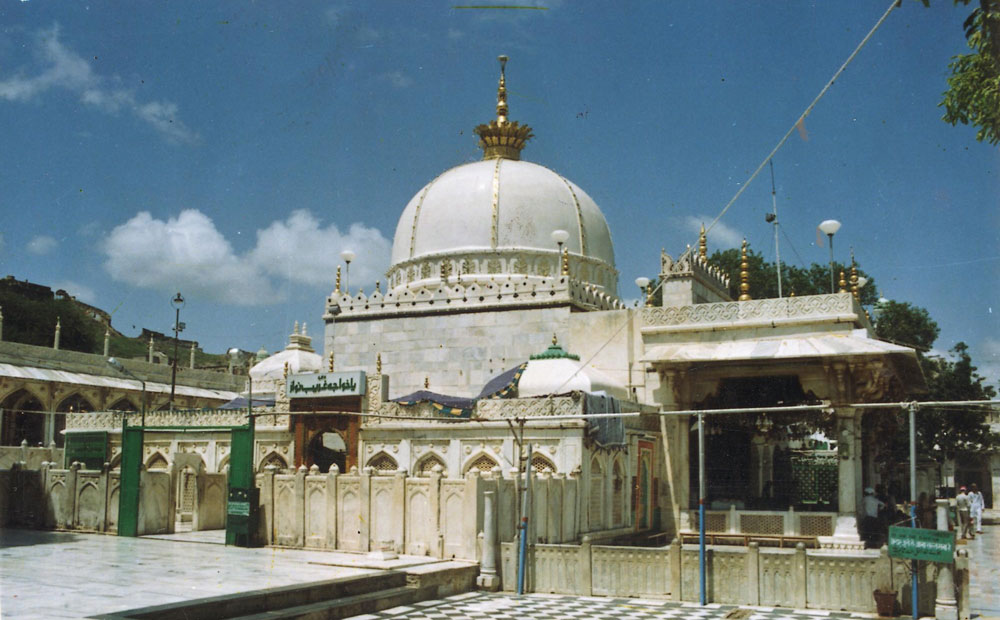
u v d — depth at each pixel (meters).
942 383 48.12
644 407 32.72
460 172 46.53
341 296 41.47
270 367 51.78
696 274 36.16
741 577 20.30
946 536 17.70
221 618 16.27
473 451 29.58
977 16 12.94
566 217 45.06
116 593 17.03
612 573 21.30
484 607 19.59
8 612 14.95
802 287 60.78
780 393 34.28
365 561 21.92
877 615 18.77
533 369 32.72
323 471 34.00
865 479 37.78
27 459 44.09
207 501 29.81
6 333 64.69
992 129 13.20
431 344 39.09
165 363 67.81
